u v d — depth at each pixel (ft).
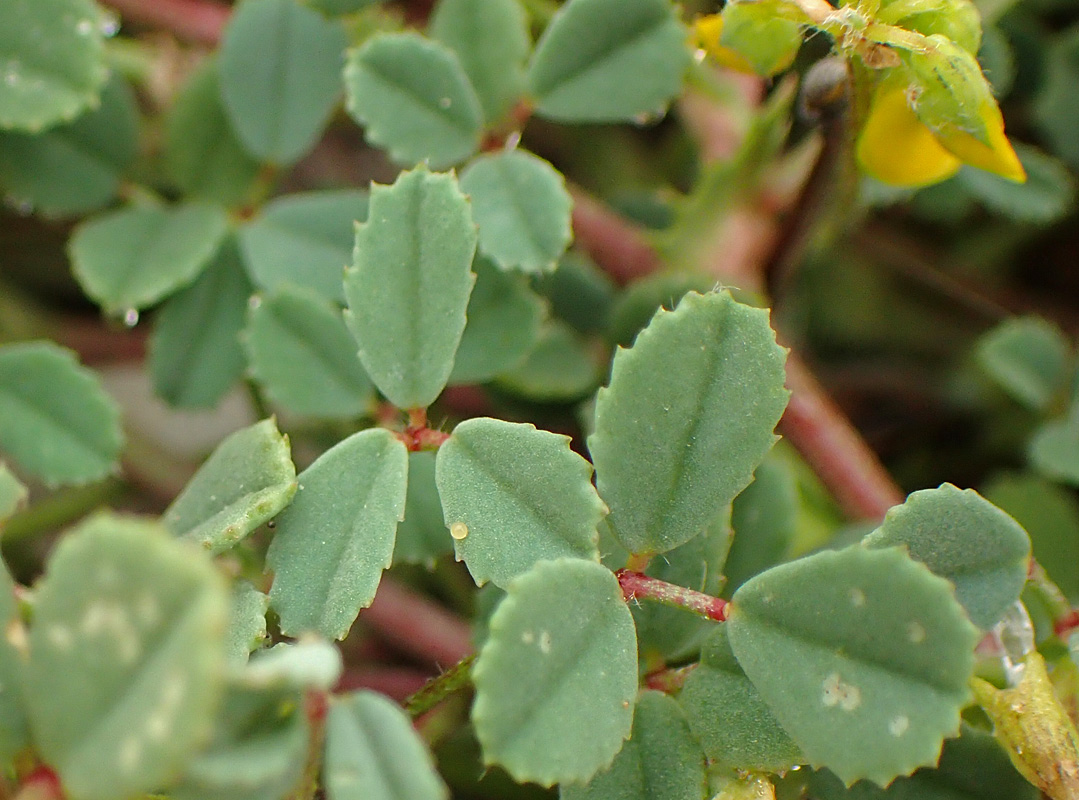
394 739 0.38
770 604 0.40
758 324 0.42
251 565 0.46
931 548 0.41
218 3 0.58
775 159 0.53
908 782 0.43
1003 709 0.42
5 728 0.38
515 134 0.49
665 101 0.49
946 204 0.56
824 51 0.46
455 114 0.48
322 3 0.49
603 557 0.43
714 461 0.42
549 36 0.48
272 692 0.38
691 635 0.43
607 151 0.64
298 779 0.38
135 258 0.50
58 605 0.37
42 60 0.48
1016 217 0.53
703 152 0.58
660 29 0.48
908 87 0.43
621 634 0.40
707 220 0.54
